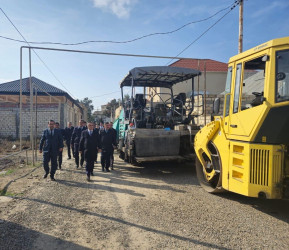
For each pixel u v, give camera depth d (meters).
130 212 4.96
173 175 8.38
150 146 8.52
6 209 5.04
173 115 10.05
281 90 4.25
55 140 7.61
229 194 6.25
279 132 4.31
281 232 4.16
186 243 3.77
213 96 11.39
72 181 7.39
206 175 6.55
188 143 9.04
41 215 4.77
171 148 8.72
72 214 4.84
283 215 4.89
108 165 8.85
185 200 5.73
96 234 4.04
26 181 7.30
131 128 8.80
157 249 3.60
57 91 22.03
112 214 4.86
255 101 4.71
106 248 3.62
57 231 4.14
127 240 3.85
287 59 4.22
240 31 10.32
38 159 11.47
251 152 4.56
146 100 10.33
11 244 3.70
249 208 5.27
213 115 6.31
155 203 5.50
